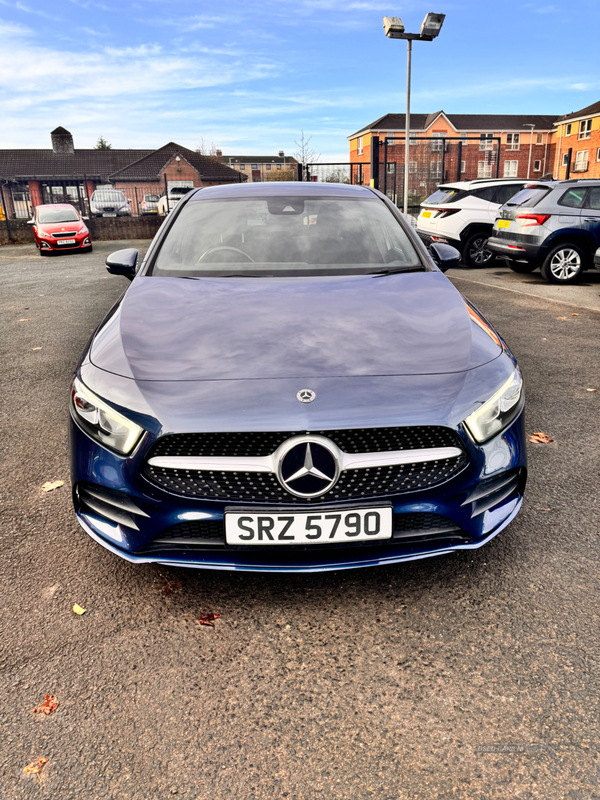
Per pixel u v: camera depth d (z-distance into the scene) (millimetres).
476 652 1820
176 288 2535
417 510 1842
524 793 1383
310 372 1897
